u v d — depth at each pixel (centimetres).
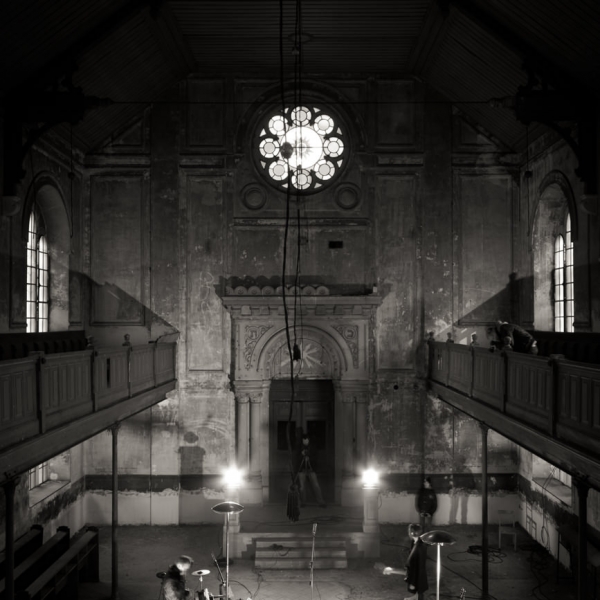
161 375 2041
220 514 2178
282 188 2227
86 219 2195
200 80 2219
